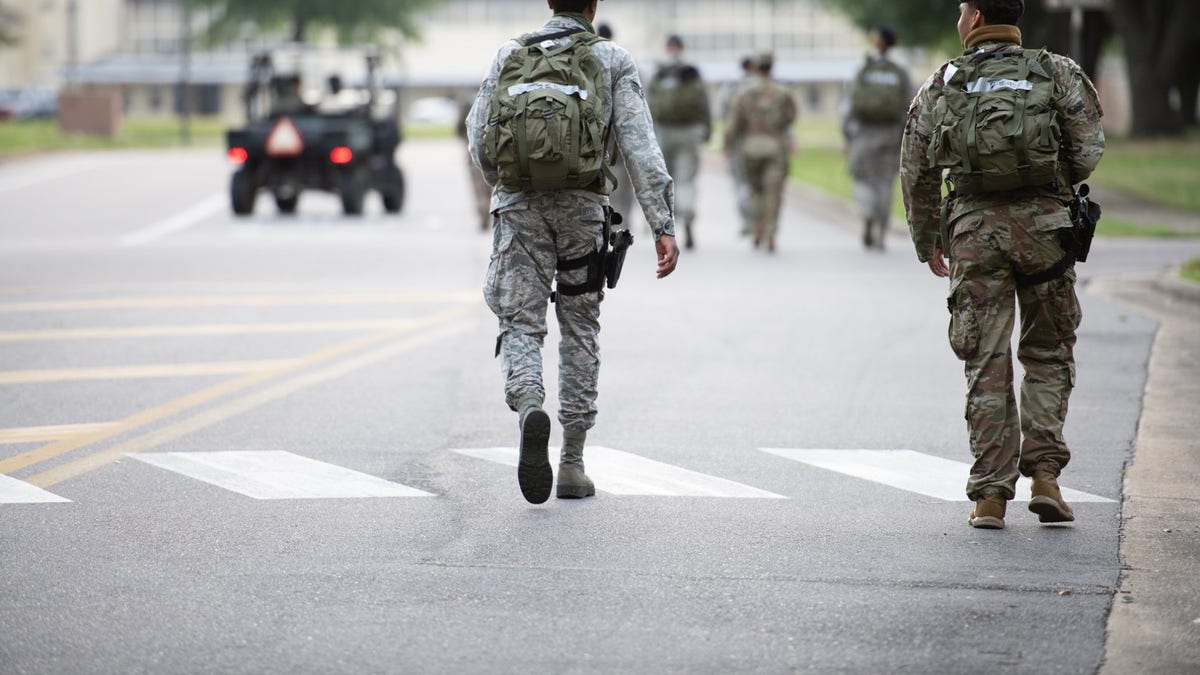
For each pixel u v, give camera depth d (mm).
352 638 16312
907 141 21000
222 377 32875
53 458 25141
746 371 33625
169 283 50062
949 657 15711
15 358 35312
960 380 32625
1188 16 156375
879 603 17453
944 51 185375
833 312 43156
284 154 78062
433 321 41312
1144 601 17531
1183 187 90312
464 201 92000
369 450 25734
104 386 31828
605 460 24984
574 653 15836
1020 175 20078
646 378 32719
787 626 16672
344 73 84625
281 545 19891
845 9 174375
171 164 129500
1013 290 20781
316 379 32594
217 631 16531
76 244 65000
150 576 18531
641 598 17656
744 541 20094
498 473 24078
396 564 19016
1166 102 159250
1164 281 46031
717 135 170500
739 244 66062
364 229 72562
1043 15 158875
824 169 115938
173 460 24984
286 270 54031
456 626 16688
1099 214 20609
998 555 19406
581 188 21328
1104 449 25797
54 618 16953
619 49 21609
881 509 21891
